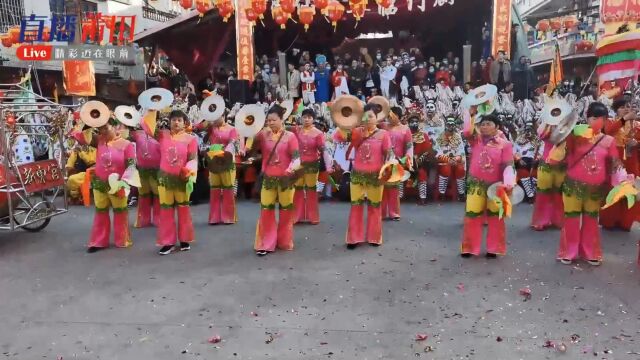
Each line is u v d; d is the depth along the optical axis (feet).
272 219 18.90
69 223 24.36
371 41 57.98
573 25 44.65
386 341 11.94
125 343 12.11
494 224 17.83
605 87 24.73
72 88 41.47
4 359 11.49
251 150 19.77
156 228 23.16
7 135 20.35
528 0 62.18
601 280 15.60
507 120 27.25
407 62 43.24
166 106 19.48
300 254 18.74
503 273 16.31
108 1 52.65
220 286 15.60
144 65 50.37
